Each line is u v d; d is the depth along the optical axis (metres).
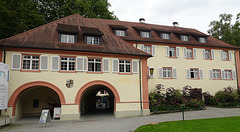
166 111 19.08
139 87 18.53
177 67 25.42
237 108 22.20
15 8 20.55
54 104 19.25
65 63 16.72
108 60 17.91
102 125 13.38
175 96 21.36
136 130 10.92
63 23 20.11
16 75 15.05
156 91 22.94
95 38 18.56
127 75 18.31
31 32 17.36
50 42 16.70
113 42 19.72
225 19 37.75
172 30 29.31
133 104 18.02
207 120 13.07
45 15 28.78
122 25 26.34
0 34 19.50
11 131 11.81
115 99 17.58
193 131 9.45
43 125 13.76
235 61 28.92
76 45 17.36
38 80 15.55
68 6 27.58
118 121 14.98
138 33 25.59
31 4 23.83
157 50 24.89
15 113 15.23
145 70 19.05
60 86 16.05
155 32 27.28
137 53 18.83
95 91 26.64
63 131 11.62
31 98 19.70
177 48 25.86
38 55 15.88
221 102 23.84
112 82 17.70
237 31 35.31
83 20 22.12
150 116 17.30
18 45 15.09
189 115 17.06
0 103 12.69
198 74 26.44
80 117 17.48
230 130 9.52
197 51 26.89
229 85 27.91
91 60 17.59
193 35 28.11
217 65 27.73
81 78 16.73
